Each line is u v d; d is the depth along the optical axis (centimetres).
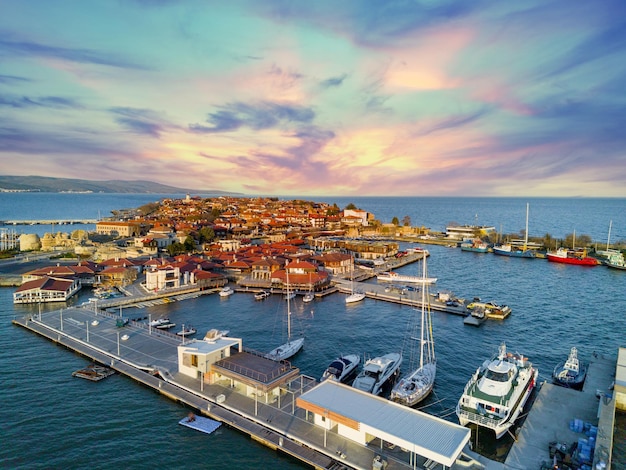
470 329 9469
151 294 12169
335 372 6675
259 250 18062
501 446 4944
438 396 6262
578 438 4762
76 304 11281
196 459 4741
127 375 6719
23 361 7325
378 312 10838
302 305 11531
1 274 14088
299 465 4653
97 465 4584
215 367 6162
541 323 9944
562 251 19025
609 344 8562
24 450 4800
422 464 4425
